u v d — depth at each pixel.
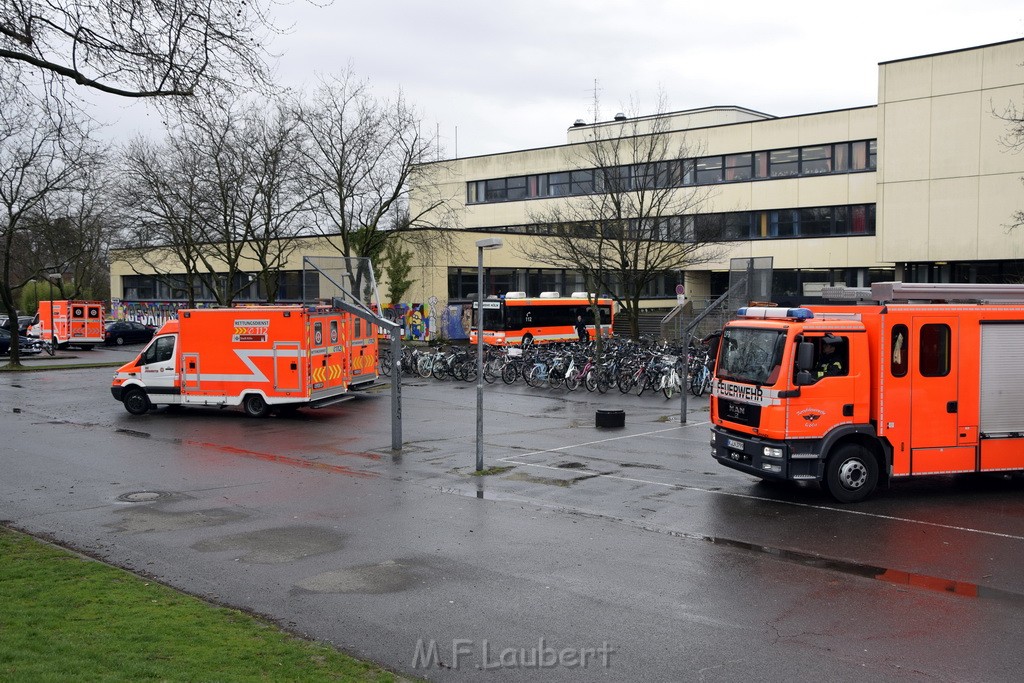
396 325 17.23
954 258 39.03
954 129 38.81
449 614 8.09
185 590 8.73
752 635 7.61
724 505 12.62
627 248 34.78
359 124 35.44
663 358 26.78
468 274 49.25
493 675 6.71
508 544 10.55
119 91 10.80
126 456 16.70
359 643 7.35
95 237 46.06
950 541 10.73
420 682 6.51
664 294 55.97
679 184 42.91
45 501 12.82
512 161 58.44
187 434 19.45
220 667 6.30
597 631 7.69
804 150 48.88
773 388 12.34
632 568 9.59
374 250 38.47
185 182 34.78
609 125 51.94
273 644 6.95
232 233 35.34
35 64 10.13
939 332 12.80
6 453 17.02
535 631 7.67
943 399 12.81
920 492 13.50
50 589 8.16
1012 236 37.44
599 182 45.34
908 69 39.94
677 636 7.57
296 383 21.62
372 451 17.17
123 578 8.72
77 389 28.78
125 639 6.79
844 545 10.55
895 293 13.21
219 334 22.11
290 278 52.09
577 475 14.79
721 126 51.41
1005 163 37.53
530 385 28.94
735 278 21.39
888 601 8.55
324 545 10.48
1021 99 36.97
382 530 11.20
